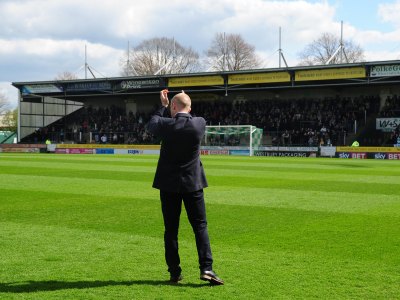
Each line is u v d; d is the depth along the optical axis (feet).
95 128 216.95
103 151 190.29
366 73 158.40
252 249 25.82
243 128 178.19
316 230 31.07
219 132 181.78
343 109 185.06
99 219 34.91
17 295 18.45
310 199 46.39
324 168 94.48
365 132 174.60
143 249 25.72
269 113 195.72
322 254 24.76
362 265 22.68
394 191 53.62
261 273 21.35
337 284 19.81
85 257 24.02
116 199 45.78
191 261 23.48
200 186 20.11
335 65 160.97
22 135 219.61
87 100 239.71
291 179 68.69
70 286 19.53
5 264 22.66
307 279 20.48
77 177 70.18
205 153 180.45
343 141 172.04
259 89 187.52
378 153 151.94
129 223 33.35
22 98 219.00
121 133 206.90
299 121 185.68
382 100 184.65
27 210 39.06
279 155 167.84
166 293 18.78
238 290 19.10
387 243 27.30
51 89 208.74
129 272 21.50
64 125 224.53
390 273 21.39
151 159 128.67
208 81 181.68
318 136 172.76
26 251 25.17
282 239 28.35
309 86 175.11
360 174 79.10
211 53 280.72
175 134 19.81
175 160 20.03
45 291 18.93
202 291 19.01
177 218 20.57
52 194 49.62
